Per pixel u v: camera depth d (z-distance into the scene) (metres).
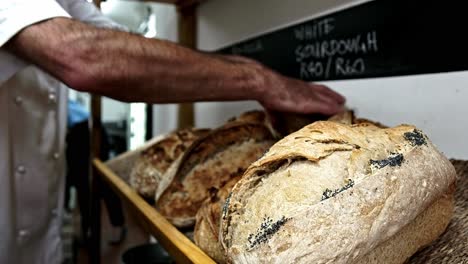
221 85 0.74
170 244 0.66
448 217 0.55
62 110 1.56
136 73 0.66
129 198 0.98
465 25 0.69
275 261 0.42
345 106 0.89
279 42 1.23
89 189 1.78
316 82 1.08
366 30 0.90
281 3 1.21
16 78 1.32
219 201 0.63
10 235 1.32
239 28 1.47
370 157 0.47
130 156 1.43
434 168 0.50
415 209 0.47
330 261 0.41
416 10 0.78
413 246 0.51
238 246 0.46
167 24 2.10
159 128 2.28
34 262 1.48
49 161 1.47
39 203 1.45
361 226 0.42
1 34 0.63
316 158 0.46
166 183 0.86
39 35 0.63
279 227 0.42
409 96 0.80
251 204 0.47
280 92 0.80
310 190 0.44
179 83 0.70
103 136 1.81
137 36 0.68
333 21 1.00
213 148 0.86
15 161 1.35
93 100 1.64
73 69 0.64
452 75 0.72
